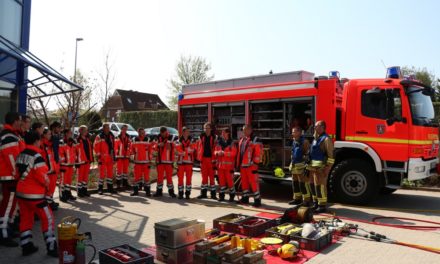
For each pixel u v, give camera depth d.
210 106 11.48
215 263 4.60
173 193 10.13
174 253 4.82
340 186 8.99
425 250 5.59
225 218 6.69
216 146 9.58
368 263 5.04
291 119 9.73
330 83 8.95
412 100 8.53
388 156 8.53
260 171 10.22
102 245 5.82
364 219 7.56
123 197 10.10
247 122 10.52
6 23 9.32
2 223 5.82
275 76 10.09
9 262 5.11
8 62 9.04
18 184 5.24
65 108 14.36
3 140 5.72
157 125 35.12
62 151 9.45
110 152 10.71
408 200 9.81
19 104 9.53
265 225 6.33
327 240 5.79
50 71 8.22
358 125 8.89
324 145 7.99
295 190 9.03
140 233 6.51
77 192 10.20
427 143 8.76
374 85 8.77
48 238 5.29
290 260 5.11
